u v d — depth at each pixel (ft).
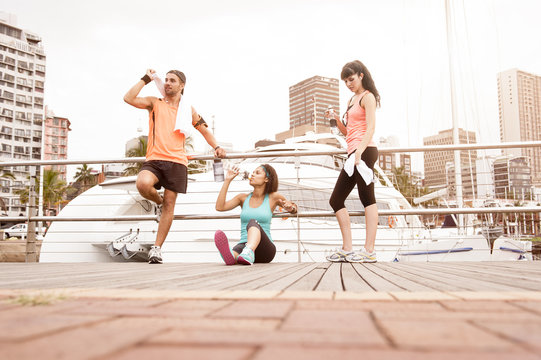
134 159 13.96
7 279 5.99
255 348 1.92
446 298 3.68
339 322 2.64
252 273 7.18
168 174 11.56
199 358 1.69
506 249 24.06
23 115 237.86
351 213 12.26
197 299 3.73
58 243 25.49
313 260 25.27
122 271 7.84
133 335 2.19
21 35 245.45
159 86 11.75
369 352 1.84
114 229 25.77
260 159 29.25
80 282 5.50
